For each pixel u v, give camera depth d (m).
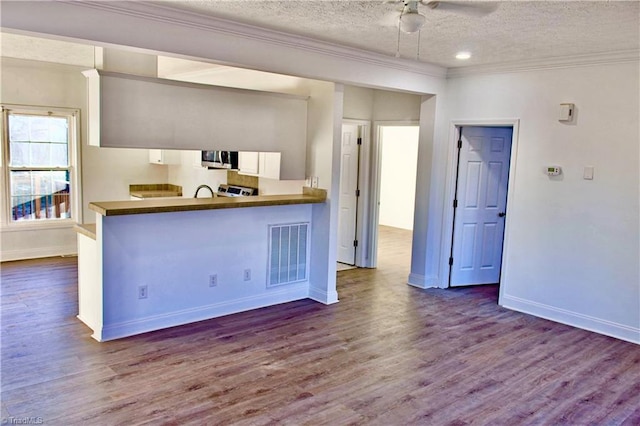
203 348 3.93
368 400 3.21
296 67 4.25
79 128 6.76
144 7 3.27
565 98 4.69
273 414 2.99
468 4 2.78
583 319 4.71
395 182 10.10
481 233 6.01
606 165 4.48
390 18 3.48
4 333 4.06
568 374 3.71
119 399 3.10
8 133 6.28
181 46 3.52
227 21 3.67
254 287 4.93
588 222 4.62
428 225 5.80
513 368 3.78
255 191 6.18
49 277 5.66
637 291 4.37
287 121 4.99
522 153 5.03
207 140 4.39
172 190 7.82
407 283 6.06
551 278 4.91
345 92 6.23
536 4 3.07
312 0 3.12
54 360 3.60
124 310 4.09
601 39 3.94
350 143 6.68
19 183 6.46
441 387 3.43
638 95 4.25
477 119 5.39
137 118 3.94
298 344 4.08
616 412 3.18
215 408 3.04
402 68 5.12
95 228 4.20
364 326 4.55
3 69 6.10
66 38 3.07
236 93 4.54
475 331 4.53
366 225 6.74
